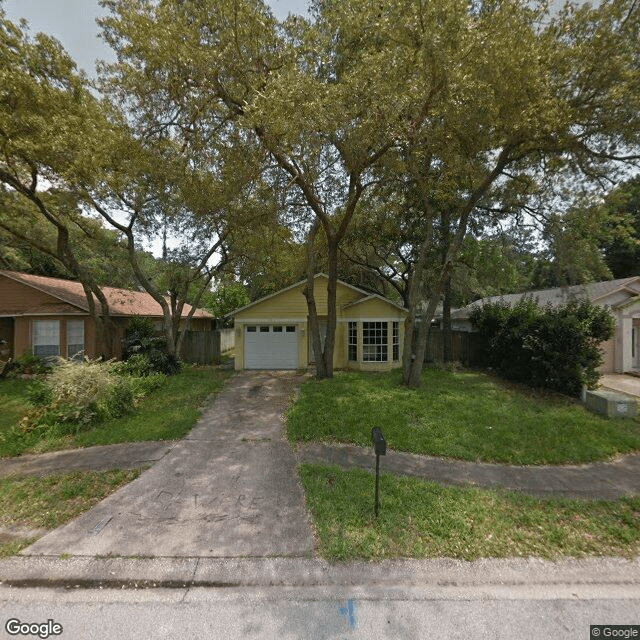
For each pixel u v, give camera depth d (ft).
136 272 41.81
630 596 9.18
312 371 43.62
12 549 10.68
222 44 22.09
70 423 21.18
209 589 9.28
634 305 43.09
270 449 18.51
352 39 24.89
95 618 8.41
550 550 10.86
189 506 13.07
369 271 57.06
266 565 10.07
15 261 58.29
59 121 29.17
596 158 28.73
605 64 22.82
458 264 47.01
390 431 20.27
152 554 10.52
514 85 22.15
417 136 25.32
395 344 45.88
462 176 31.12
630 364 43.29
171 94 23.77
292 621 8.27
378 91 21.02
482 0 23.09
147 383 30.99
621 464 17.19
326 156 27.58
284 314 46.39
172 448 18.63
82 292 50.67
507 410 24.45
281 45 23.57
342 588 9.32
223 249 45.93
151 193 35.19
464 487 14.56
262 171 27.12
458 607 8.73
